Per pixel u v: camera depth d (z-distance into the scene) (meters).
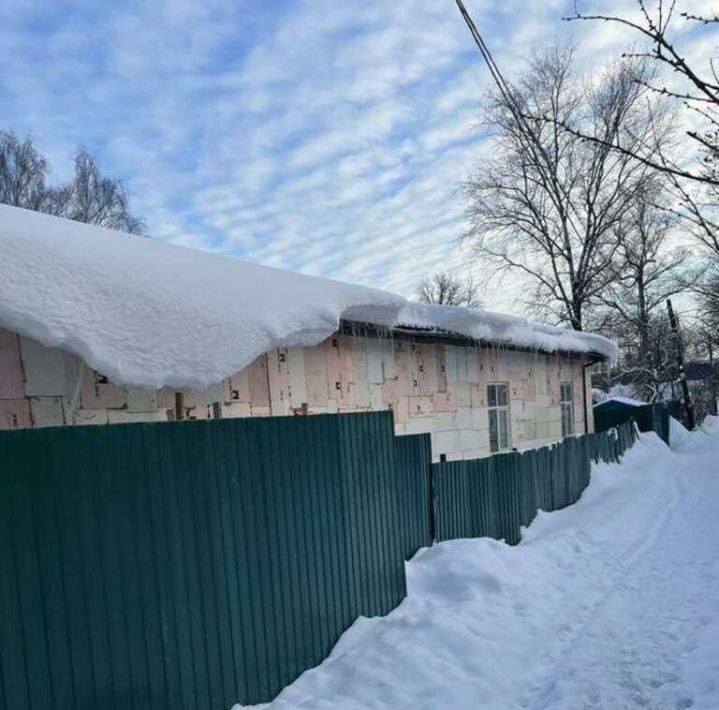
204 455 3.29
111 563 2.75
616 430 12.70
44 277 2.93
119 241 3.89
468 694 3.59
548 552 6.38
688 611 4.89
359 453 4.60
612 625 4.70
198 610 3.15
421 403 8.20
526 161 21.67
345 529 4.35
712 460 13.69
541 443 11.77
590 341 13.34
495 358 10.27
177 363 3.29
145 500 2.94
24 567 2.42
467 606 4.71
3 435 2.41
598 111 23.48
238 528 3.45
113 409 4.01
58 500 2.57
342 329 6.49
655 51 2.84
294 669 3.74
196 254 4.59
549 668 4.05
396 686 3.57
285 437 3.88
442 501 6.31
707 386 31.62
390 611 4.75
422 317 7.66
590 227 22.58
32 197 21.69
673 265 27.70
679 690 3.62
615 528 7.68
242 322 3.84
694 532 7.54
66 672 2.51
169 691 2.94
